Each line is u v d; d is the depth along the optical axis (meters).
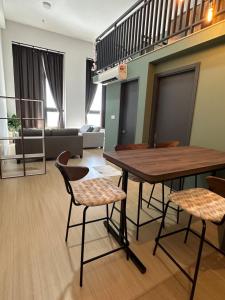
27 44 5.79
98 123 7.68
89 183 1.62
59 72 6.49
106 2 4.36
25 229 1.92
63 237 1.83
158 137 3.49
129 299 1.26
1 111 4.37
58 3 4.46
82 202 1.30
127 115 4.25
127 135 4.29
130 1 4.27
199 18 2.55
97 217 2.19
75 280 1.38
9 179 3.24
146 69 3.30
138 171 1.24
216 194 1.45
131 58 3.83
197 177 2.65
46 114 6.62
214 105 2.41
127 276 1.44
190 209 1.25
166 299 1.27
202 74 2.53
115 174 3.68
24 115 6.16
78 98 6.97
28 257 1.57
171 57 2.91
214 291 1.34
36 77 6.13
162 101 3.35
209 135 2.50
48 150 4.43
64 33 6.13
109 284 1.36
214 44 2.34
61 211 2.29
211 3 2.21
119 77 3.77
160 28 3.00
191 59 2.68
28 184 3.06
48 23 5.51
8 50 5.56
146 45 3.31
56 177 3.40
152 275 1.46
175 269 1.52
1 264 1.49
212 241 1.87
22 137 3.39
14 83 5.84
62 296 1.26
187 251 1.73
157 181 1.16
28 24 5.61
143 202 2.62
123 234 1.70
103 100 7.45
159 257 1.64
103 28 5.68
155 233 1.97
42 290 1.29
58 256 1.59
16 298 1.23
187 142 2.83
